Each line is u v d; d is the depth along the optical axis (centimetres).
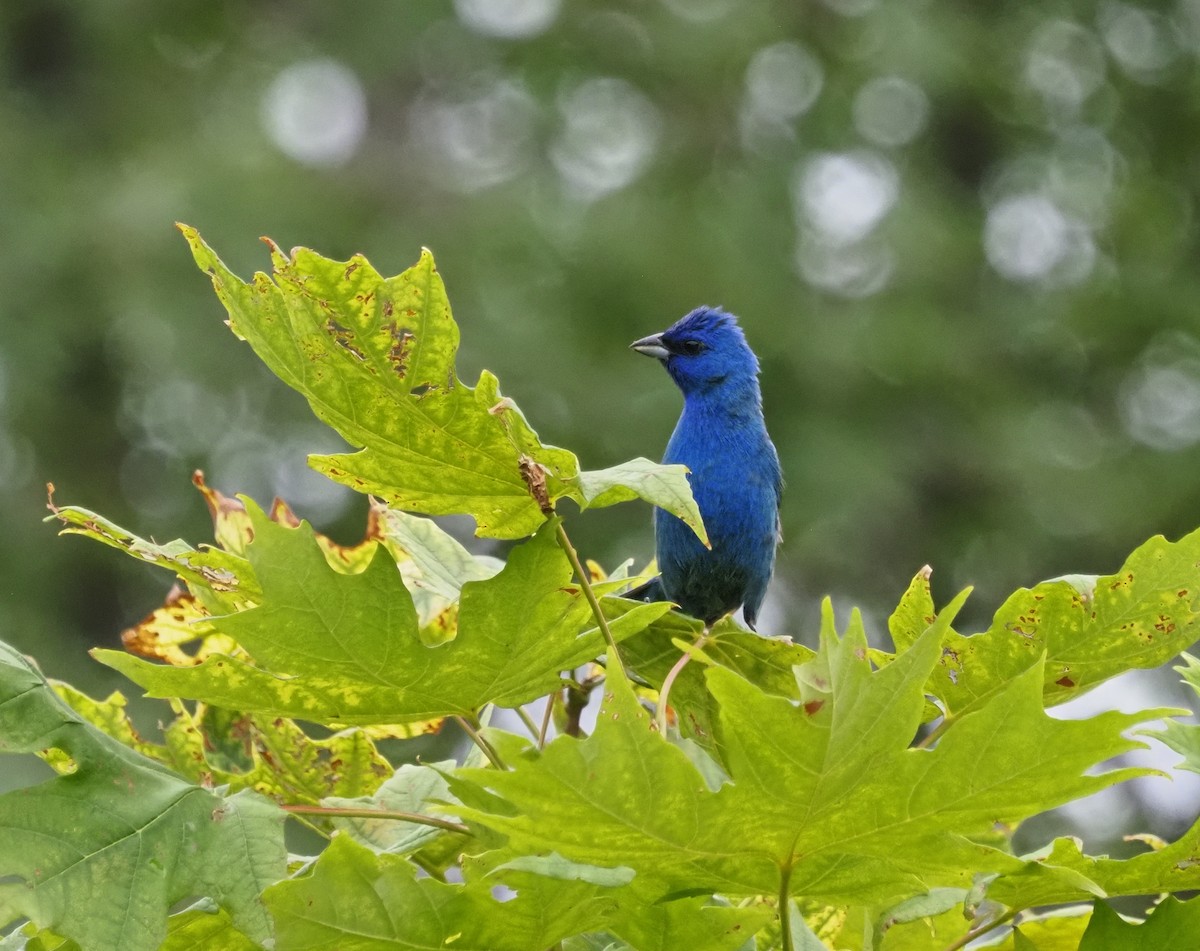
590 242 1606
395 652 292
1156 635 328
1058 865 288
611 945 319
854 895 271
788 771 246
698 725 370
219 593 329
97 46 1780
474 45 1847
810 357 1573
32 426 1480
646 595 774
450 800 338
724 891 266
